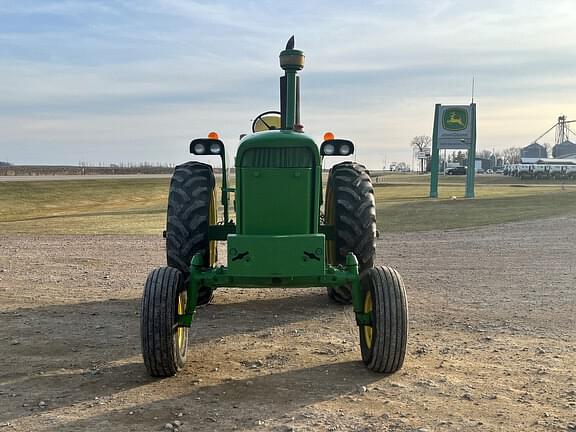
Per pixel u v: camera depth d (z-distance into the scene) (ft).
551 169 239.50
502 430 13.10
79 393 15.47
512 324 22.04
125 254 41.16
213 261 24.58
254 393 15.39
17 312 24.50
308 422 13.57
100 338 20.71
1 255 40.78
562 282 29.60
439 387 15.69
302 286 16.83
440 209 78.64
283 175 17.37
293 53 19.29
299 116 20.27
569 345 19.40
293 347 19.40
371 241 20.84
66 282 31.07
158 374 16.47
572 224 56.70
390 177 305.53
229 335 20.89
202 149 21.91
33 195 118.52
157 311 15.83
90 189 139.64
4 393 15.51
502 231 52.16
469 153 111.75
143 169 369.09
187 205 20.92
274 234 17.39
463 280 30.45
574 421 13.53
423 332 21.04
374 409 14.30
